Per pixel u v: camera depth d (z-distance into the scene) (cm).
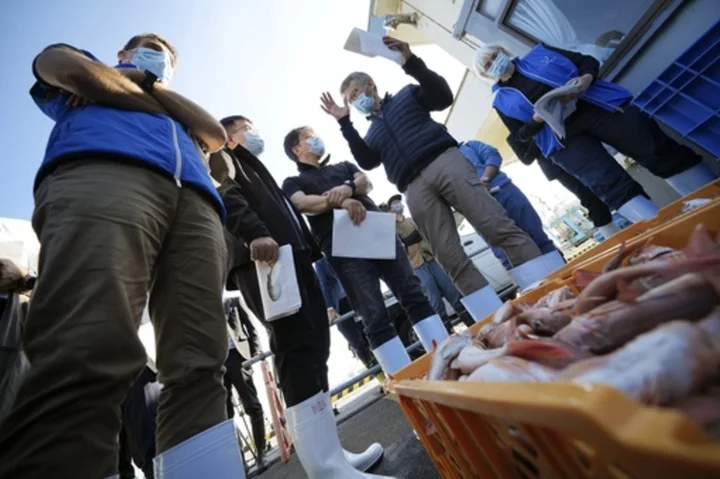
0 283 164
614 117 220
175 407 80
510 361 55
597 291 63
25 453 48
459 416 54
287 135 221
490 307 178
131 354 63
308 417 117
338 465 110
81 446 52
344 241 172
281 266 133
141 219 76
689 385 34
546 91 240
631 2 237
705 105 173
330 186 208
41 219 71
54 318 58
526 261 175
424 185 196
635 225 115
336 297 410
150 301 91
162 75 131
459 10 381
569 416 26
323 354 140
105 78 90
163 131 99
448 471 78
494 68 255
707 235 63
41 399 52
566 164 246
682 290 49
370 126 234
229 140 168
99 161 77
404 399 90
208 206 107
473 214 184
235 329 312
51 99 99
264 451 322
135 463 236
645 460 20
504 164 645
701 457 16
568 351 51
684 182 215
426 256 417
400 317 396
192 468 72
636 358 38
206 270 95
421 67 204
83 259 63
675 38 223
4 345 156
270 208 158
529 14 305
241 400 295
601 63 263
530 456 39
